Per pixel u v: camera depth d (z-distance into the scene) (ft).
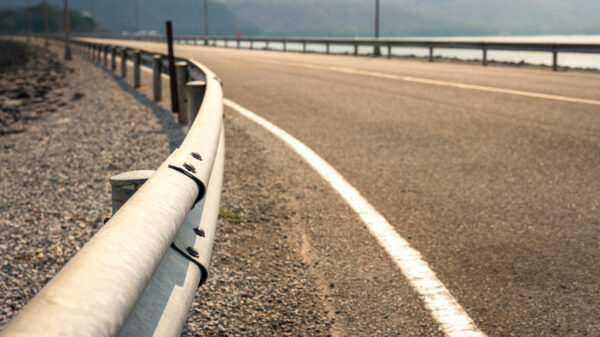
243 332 8.42
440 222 13.61
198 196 5.82
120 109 36.99
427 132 24.66
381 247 12.03
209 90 13.04
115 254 3.10
